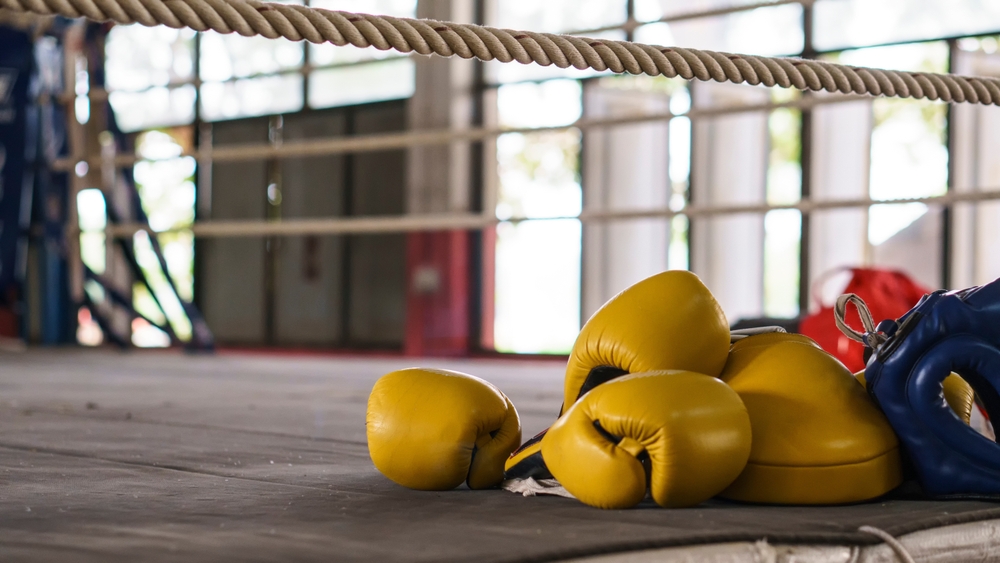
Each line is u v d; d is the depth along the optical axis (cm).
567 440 133
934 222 639
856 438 137
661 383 129
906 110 643
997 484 137
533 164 754
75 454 189
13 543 107
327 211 836
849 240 670
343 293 827
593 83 730
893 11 626
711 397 130
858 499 137
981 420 259
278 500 137
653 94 736
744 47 688
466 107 769
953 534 125
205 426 246
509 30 152
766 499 137
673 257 730
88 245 926
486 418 148
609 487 128
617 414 129
